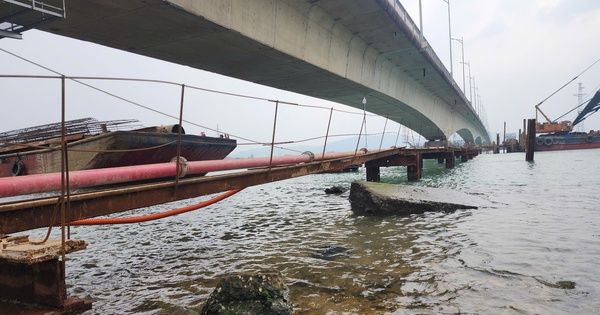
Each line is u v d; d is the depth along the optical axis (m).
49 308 3.63
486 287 5.15
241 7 14.94
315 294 5.16
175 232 10.33
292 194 19.58
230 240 8.98
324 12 20.12
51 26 13.34
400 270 6.09
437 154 36.22
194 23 13.58
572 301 4.57
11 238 3.80
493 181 21.78
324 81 24.52
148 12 12.45
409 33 24.59
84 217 5.11
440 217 10.81
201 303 5.03
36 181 5.03
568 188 16.88
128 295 5.48
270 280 4.39
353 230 9.54
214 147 20.62
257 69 20.72
